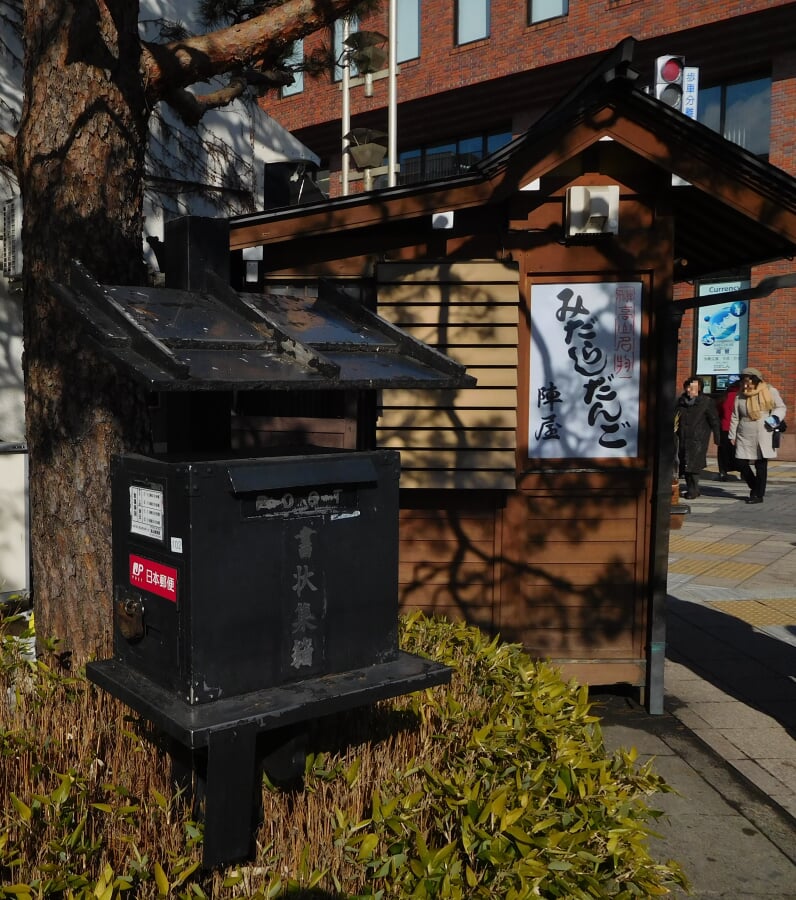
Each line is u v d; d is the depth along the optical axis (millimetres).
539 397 5008
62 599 3287
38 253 3229
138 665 2285
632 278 4941
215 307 2479
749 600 7645
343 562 2285
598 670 5078
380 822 2268
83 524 3254
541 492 5035
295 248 5168
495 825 2242
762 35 16344
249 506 2107
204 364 2082
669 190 4844
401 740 2865
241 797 2104
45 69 3211
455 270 4910
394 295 4938
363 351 2463
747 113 17500
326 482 2209
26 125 3271
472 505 5062
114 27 3250
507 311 4910
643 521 5055
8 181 6812
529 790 2395
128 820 2260
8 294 6887
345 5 3674
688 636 6648
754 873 3438
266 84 4695
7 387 6906
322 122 21734
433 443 4965
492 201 4746
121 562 2336
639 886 2244
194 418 2672
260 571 2135
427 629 3689
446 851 2094
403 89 20594
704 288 18266
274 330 2330
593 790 2455
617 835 2281
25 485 5383
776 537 10234
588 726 2980
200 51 3566
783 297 17156
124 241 3326
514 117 19875
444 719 2844
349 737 2918
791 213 4609
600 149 4855
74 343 3197
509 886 2068
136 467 2225
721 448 14984
